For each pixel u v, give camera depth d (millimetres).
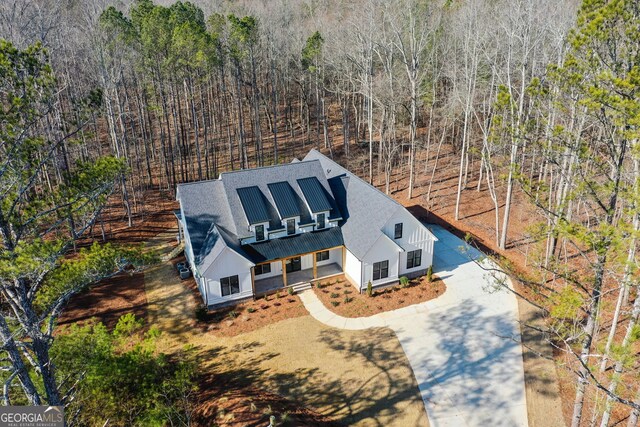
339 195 33969
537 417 20672
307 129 63656
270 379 23031
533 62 32438
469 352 24719
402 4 53438
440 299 29328
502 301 28922
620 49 15586
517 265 32406
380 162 51594
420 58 51000
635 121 13211
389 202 30312
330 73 60188
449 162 53969
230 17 46438
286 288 30859
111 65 39250
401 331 26500
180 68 43375
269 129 65062
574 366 23000
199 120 65938
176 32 39656
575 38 16000
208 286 28188
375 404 21484
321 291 30641
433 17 53469
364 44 46312
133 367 19031
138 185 50188
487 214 40812
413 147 43125
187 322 27703
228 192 30875
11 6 31422
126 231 39656
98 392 18812
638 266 13617
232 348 25453
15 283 14695
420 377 23094
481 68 44531
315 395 22047
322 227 32125
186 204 30531
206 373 23578
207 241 29297
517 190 44719
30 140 14711
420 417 20719
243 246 29969
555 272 18969
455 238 37031
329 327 27047
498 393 22016
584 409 20844
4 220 14414
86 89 47438
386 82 51750
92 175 16453
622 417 20047
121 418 19109
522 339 25609
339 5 72188
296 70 63625
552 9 34688
